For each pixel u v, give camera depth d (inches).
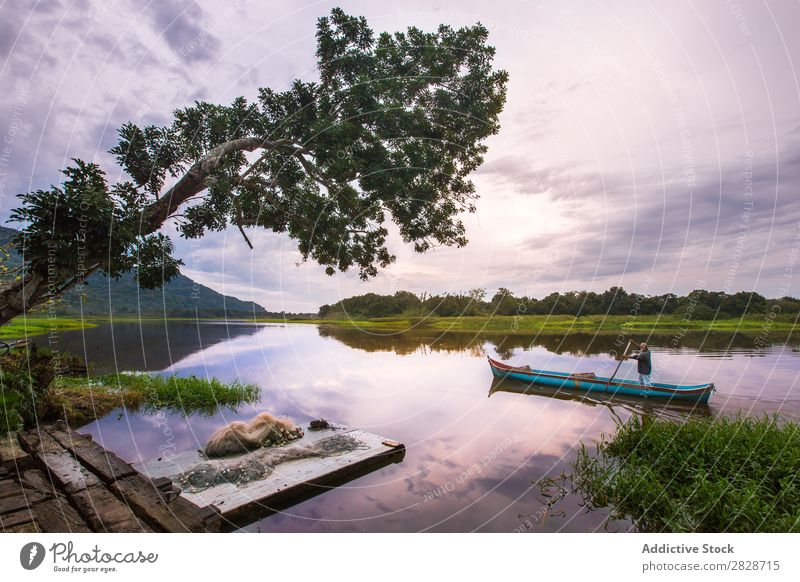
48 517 135.6
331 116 352.8
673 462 218.5
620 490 197.8
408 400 419.8
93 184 202.4
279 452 246.1
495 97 396.2
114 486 161.9
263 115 350.6
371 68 361.7
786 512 164.4
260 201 370.6
